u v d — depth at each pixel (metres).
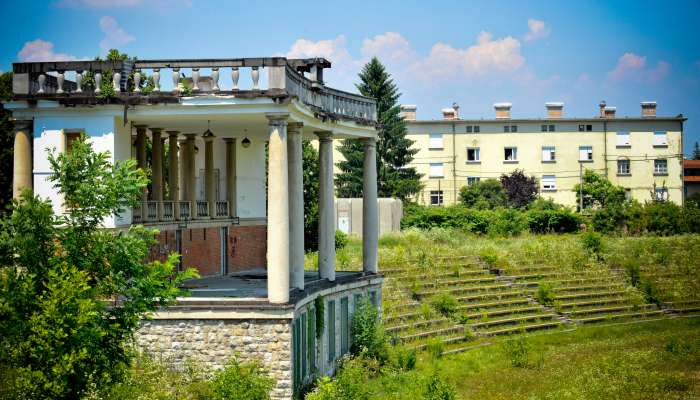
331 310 32.19
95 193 21.05
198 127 31.89
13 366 18.83
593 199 82.69
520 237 68.81
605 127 87.56
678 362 35.84
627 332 45.78
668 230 70.69
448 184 87.62
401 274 49.72
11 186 41.22
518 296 51.06
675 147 87.50
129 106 26.95
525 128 87.38
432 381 27.30
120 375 20.64
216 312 25.59
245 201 38.50
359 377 27.97
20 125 27.50
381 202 69.31
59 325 18.48
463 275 52.47
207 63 26.67
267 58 26.12
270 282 25.73
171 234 32.19
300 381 27.14
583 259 58.97
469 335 42.00
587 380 31.73
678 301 54.00
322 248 32.69
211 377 25.11
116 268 20.78
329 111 32.34
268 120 27.23
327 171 32.75
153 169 31.66
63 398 18.86
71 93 27.11
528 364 35.75
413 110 89.50
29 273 19.77
